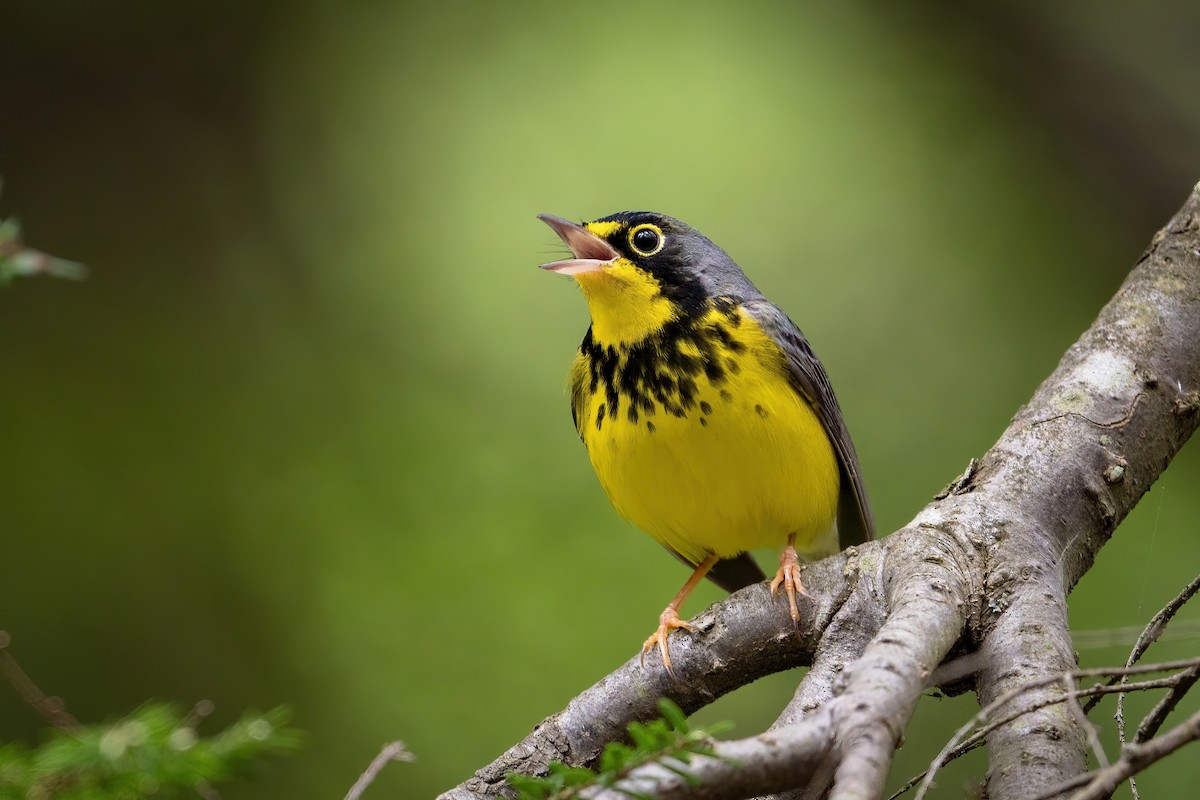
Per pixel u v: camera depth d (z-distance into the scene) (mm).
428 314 13773
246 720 4059
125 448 12820
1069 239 13625
